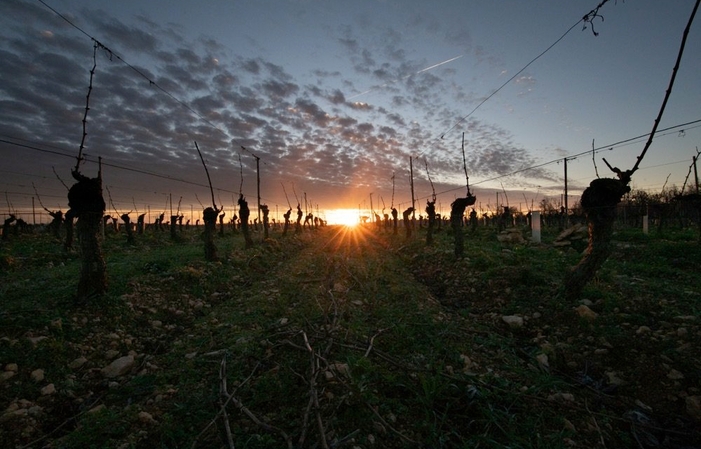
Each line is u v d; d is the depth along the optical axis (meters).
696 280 10.28
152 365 6.21
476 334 7.49
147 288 10.15
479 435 4.07
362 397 4.50
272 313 8.88
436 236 29.33
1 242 23.78
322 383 4.90
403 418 4.44
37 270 13.77
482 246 20.17
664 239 19.23
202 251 18.80
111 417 4.44
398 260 19.56
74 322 7.27
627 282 9.88
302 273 15.03
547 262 13.16
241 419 4.41
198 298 10.80
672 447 4.11
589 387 5.30
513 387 5.18
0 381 5.04
